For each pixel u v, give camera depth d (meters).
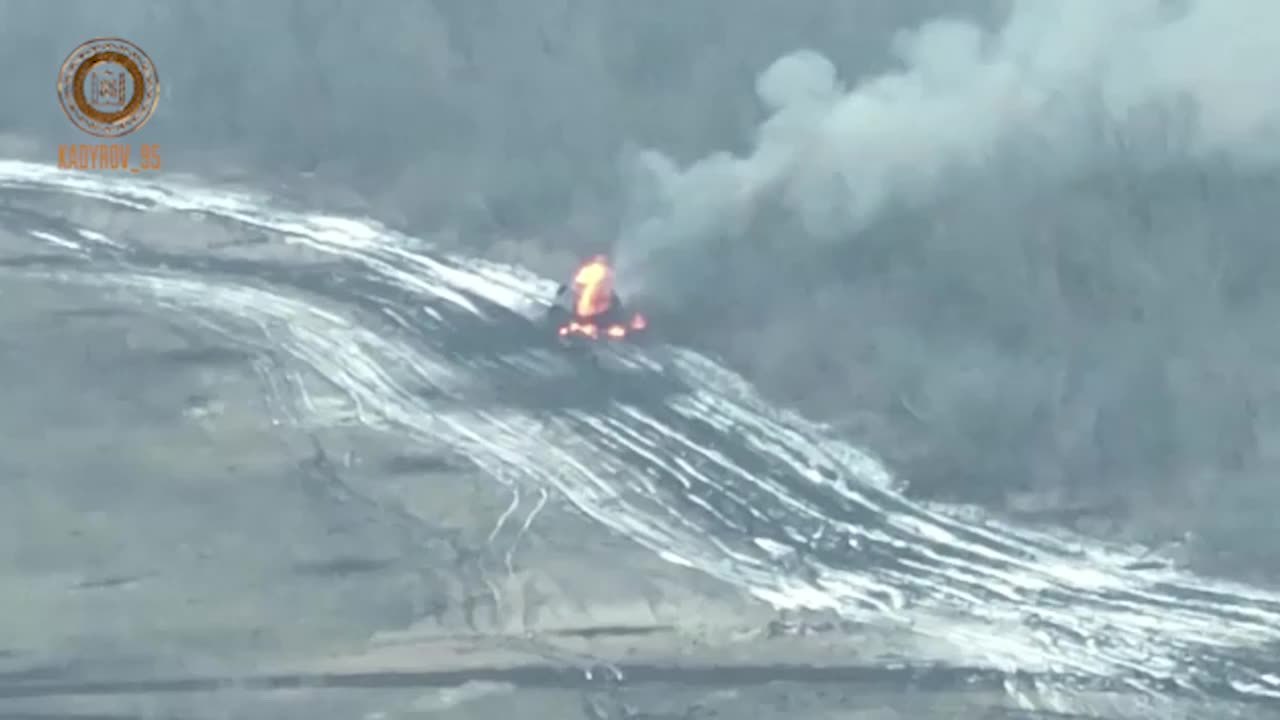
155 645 51.59
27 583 55.94
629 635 53.31
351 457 67.94
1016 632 54.16
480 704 47.94
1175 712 48.47
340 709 47.41
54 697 47.88
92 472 65.69
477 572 57.78
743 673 50.59
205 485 64.88
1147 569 59.44
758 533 62.00
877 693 49.28
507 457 68.25
